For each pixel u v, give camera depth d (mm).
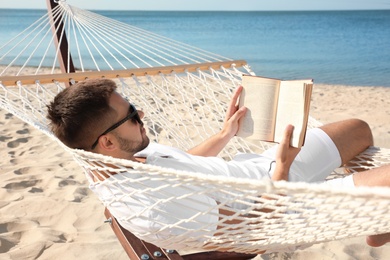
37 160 4414
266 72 13516
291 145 1931
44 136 5133
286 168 1921
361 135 2293
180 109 5984
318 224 1534
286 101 2037
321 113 6805
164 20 36812
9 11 55344
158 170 1501
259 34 23609
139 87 2975
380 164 2230
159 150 2055
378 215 1356
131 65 13406
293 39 20953
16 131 5270
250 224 1737
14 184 3787
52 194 3619
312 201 1382
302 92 1972
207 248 1810
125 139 1802
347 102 7840
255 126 2133
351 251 2885
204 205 1761
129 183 1752
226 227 1649
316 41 19906
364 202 1273
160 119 2990
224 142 2197
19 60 14883
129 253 1992
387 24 26672
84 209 3371
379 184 1827
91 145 1786
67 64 3072
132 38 3352
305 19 32031
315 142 2221
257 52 17391
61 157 4488
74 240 2998
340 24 27594
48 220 3254
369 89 9469
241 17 37000
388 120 6332
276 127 2090
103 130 1760
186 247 1803
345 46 18078
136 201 1746
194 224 1735
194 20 35625
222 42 20781
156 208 1672
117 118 1771
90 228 3150
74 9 3576
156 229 1727
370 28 24750
